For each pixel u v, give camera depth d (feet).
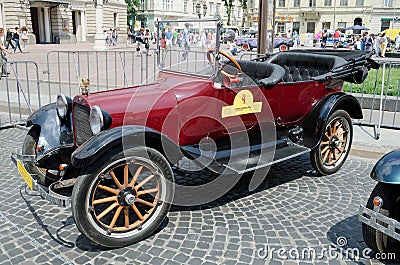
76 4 137.90
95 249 11.00
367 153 19.15
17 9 113.50
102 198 11.70
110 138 10.50
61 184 11.64
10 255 10.64
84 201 10.30
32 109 26.55
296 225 12.42
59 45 118.42
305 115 16.31
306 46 143.95
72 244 11.22
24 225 12.23
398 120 24.91
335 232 12.05
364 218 10.02
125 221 11.13
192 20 13.78
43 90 33.83
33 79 38.93
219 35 13.01
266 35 25.63
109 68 49.75
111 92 13.14
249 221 12.64
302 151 14.83
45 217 12.75
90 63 57.31
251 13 218.59
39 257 10.57
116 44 129.70
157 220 11.56
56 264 10.28
